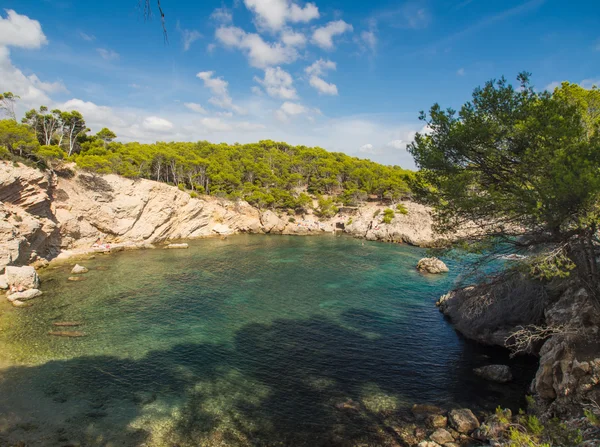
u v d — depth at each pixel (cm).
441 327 3372
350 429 1931
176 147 11738
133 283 4650
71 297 3991
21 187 5188
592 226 1388
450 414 2000
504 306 2981
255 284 4762
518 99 1570
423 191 1847
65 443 1753
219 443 1798
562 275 1498
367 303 4050
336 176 12688
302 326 3350
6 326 3130
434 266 5538
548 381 1931
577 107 1584
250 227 9800
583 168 1234
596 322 1941
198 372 2483
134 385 2295
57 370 2439
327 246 7938
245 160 11412
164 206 8019
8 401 2075
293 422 1980
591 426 1374
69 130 7975
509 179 1579
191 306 3834
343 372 2538
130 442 1781
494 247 1705
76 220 6488
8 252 4447
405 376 2497
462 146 1612
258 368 2562
